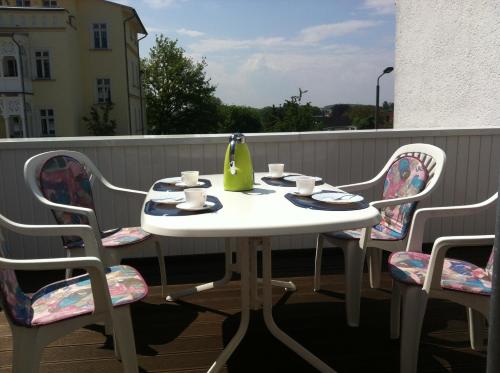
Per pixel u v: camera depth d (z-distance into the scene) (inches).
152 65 1314.0
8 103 762.8
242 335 70.2
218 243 130.3
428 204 132.5
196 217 55.9
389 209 94.2
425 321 86.6
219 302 97.7
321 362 69.2
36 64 781.3
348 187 97.8
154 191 78.5
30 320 52.9
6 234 120.6
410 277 63.6
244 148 76.9
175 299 99.0
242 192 74.8
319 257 102.5
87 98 858.8
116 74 857.5
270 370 70.7
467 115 151.7
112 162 122.3
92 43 844.6
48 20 768.3
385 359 73.6
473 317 75.1
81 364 72.6
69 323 54.0
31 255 122.9
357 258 84.0
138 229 96.7
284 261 128.2
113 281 65.4
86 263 52.2
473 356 73.7
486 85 140.9
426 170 85.8
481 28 142.0
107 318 59.2
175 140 122.1
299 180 69.7
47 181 84.9
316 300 98.4
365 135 127.6
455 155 130.8
